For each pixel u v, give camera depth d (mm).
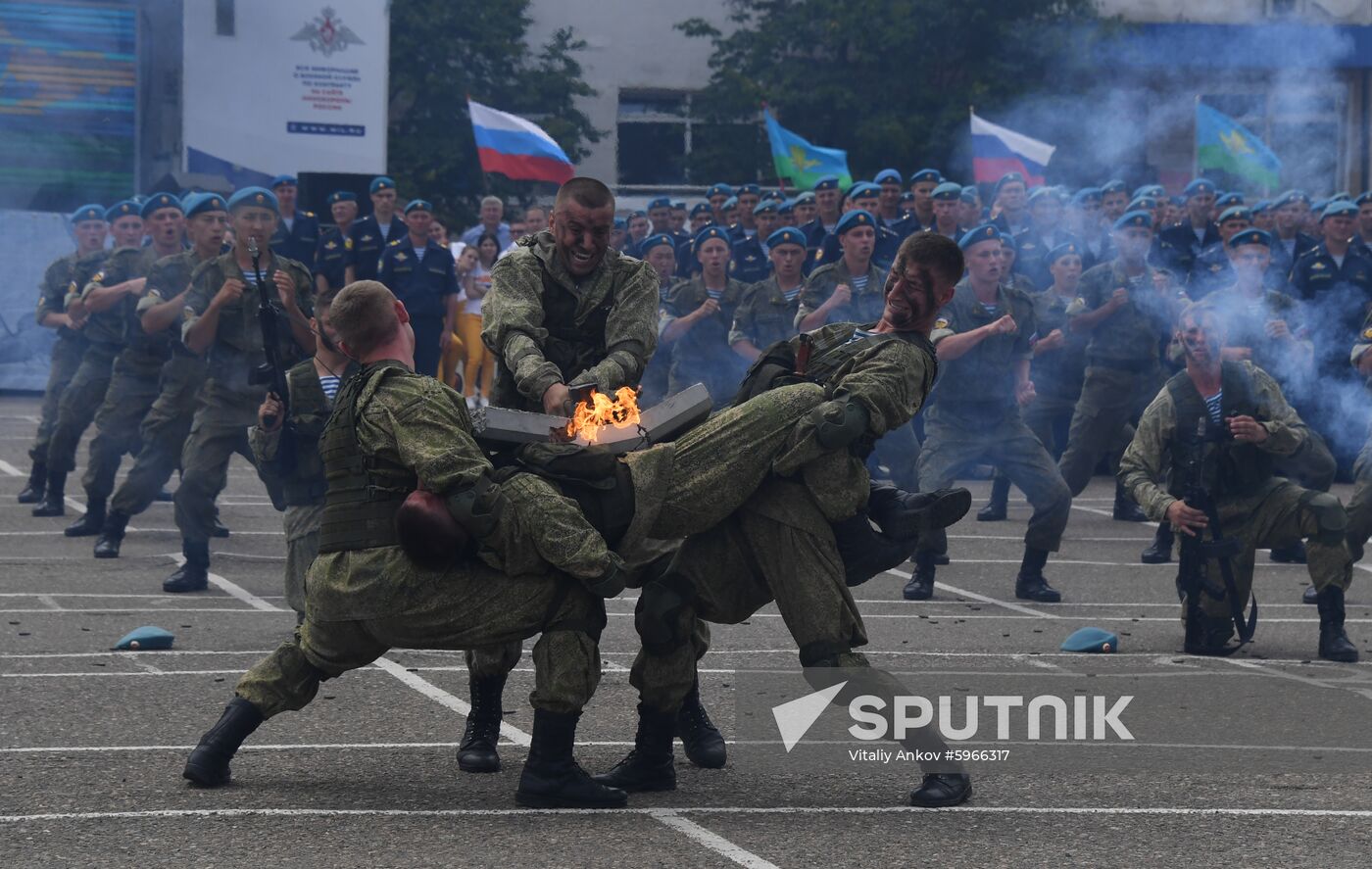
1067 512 10047
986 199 19031
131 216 12758
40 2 21141
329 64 19844
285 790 5613
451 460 5066
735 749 6266
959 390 9992
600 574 5117
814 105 27562
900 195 15781
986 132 19125
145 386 11898
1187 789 5773
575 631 5305
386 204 15719
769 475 5402
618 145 29844
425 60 27375
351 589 5219
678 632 5531
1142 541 12836
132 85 21594
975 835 5164
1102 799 5617
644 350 5801
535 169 17953
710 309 13531
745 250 16109
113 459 12023
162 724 6586
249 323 9594
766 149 28422
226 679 7469
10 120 21344
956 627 9141
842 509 5379
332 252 15719
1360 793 5750
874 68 27359
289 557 7688
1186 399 8406
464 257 16094
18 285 22016
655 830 5172
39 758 6008
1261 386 8352
